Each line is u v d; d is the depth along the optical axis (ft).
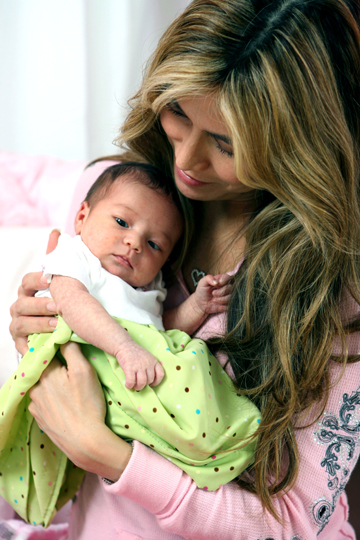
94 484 3.33
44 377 2.96
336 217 2.75
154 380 2.79
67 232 4.38
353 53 2.59
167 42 2.56
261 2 2.40
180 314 3.37
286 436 2.89
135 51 8.03
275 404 2.91
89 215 3.38
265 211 3.07
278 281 2.93
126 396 2.86
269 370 3.00
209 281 3.18
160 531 3.06
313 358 2.87
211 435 2.80
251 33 2.37
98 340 2.79
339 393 2.94
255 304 3.05
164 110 2.71
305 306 2.93
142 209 3.31
